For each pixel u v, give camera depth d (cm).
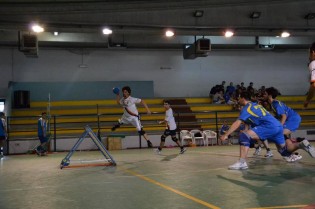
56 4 1327
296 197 399
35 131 1622
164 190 466
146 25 1416
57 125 1706
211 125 1852
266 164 728
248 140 651
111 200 413
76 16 1353
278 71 2297
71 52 2045
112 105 1873
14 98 1819
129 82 2059
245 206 360
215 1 1427
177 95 2162
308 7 1561
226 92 2078
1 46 1936
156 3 1395
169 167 730
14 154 1453
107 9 1364
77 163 864
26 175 674
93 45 1977
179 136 1675
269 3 1482
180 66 2180
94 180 576
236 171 630
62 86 1962
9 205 402
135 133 1700
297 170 624
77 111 1828
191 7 1418
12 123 1716
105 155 826
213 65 2222
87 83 2000
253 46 2133
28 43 1520
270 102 762
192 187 482
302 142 615
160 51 2158
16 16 1307
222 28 1497
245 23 1498
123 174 640
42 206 392
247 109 623
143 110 1884
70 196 445
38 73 1994
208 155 1012
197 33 1499
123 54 2114
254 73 2267
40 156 1224
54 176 643
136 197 426
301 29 1585
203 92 2195
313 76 432
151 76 2138
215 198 405
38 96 1920
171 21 1437
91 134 798
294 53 2325
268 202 376
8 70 1956
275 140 654
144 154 1136
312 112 2031
